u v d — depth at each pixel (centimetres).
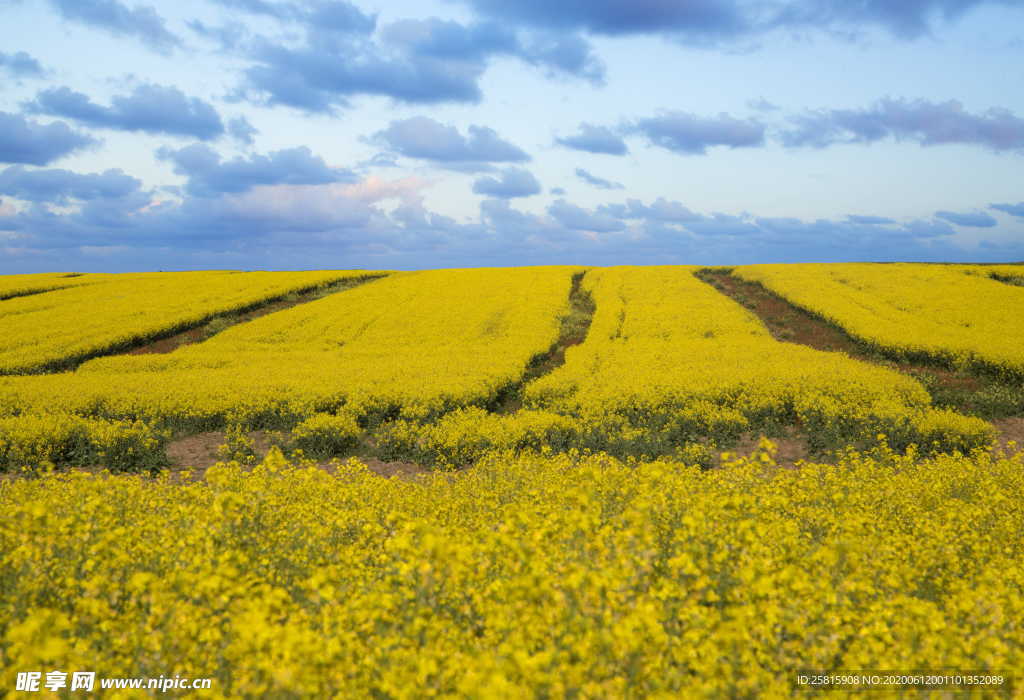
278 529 627
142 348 3078
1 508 700
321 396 1806
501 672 300
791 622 364
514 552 443
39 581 457
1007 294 3741
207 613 389
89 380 2050
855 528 562
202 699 324
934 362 2395
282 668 311
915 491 891
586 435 1480
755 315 3703
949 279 4375
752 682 317
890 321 3064
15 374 2403
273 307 4078
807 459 1420
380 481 900
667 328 3141
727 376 1952
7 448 1336
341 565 527
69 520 507
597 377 2036
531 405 1817
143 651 370
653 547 480
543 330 3148
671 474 676
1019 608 431
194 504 644
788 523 598
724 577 443
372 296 4338
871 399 1695
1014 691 322
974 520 735
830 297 3797
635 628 333
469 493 967
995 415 1812
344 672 330
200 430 1711
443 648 364
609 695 302
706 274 5512
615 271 5538
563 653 316
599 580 365
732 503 537
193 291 4369
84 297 4106
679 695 312
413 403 1750
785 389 1778
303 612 399
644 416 1642
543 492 816
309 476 885
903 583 503
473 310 3731
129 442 1398
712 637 333
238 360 2519
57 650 315
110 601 439
